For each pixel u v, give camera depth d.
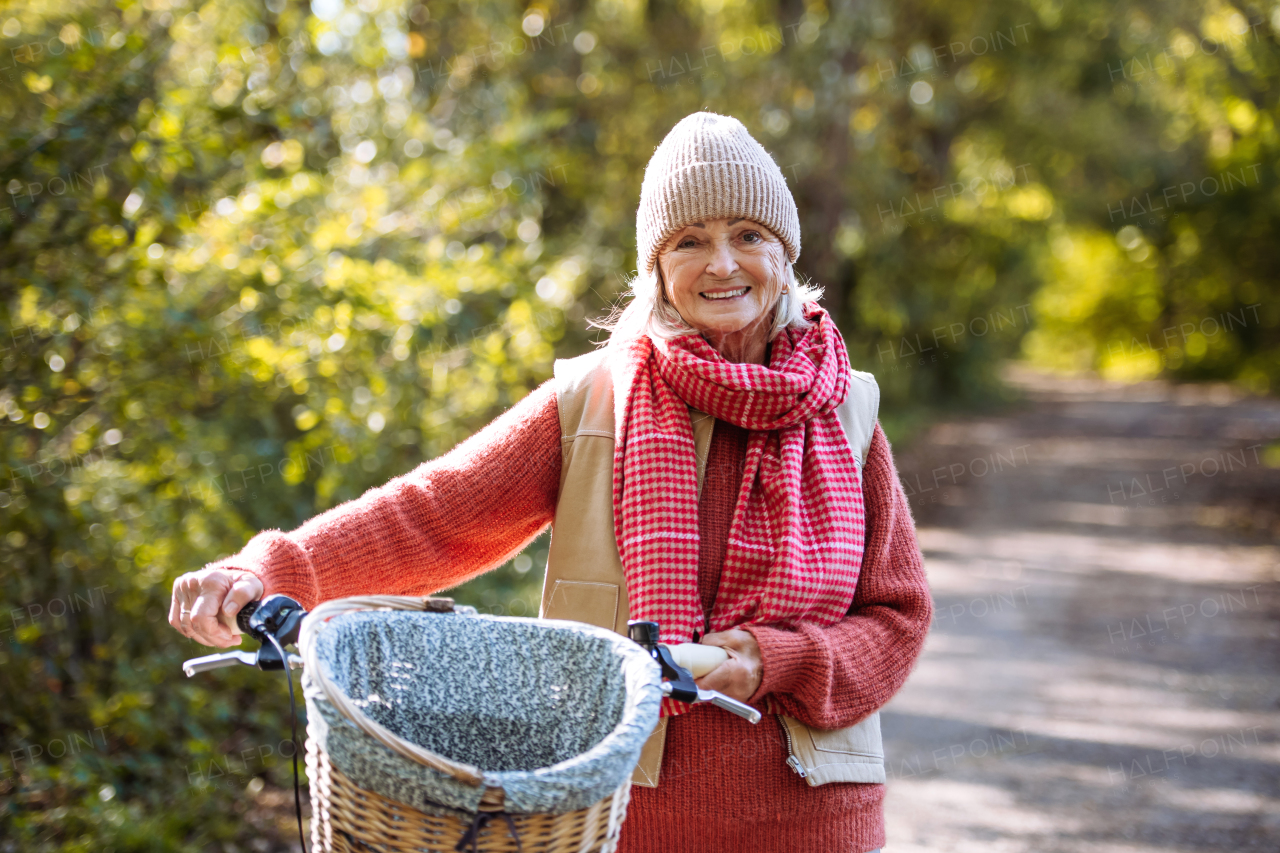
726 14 12.91
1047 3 16.34
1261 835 4.24
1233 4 17.45
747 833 1.90
